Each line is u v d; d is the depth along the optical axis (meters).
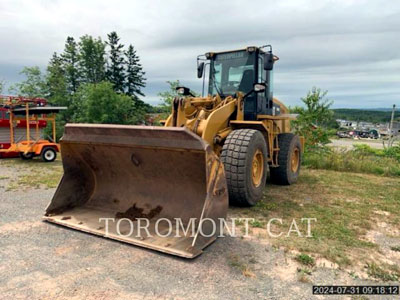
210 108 5.56
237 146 4.64
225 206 3.43
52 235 3.62
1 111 11.05
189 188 3.80
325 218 4.43
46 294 2.44
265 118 6.02
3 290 2.49
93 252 3.19
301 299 2.46
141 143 3.57
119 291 2.51
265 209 4.81
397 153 12.04
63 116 31.19
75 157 4.25
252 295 2.49
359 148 14.05
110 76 41.12
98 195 4.36
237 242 3.51
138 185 4.15
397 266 3.06
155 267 2.90
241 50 5.88
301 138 8.91
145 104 42.53
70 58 39.91
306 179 7.60
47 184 6.45
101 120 26.33
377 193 6.12
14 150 10.15
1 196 5.46
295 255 3.21
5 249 3.24
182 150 3.35
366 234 3.91
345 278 2.80
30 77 32.38
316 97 12.39
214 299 2.43
